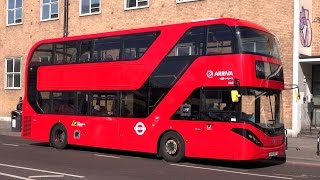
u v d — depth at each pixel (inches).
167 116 582.2
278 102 565.9
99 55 669.3
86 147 754.8
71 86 701.3
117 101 639.1
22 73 1323.8
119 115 636.1
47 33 1264.8
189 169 513.7
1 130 1065.5
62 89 713.6
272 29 839.7
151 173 475.2
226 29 539.5
